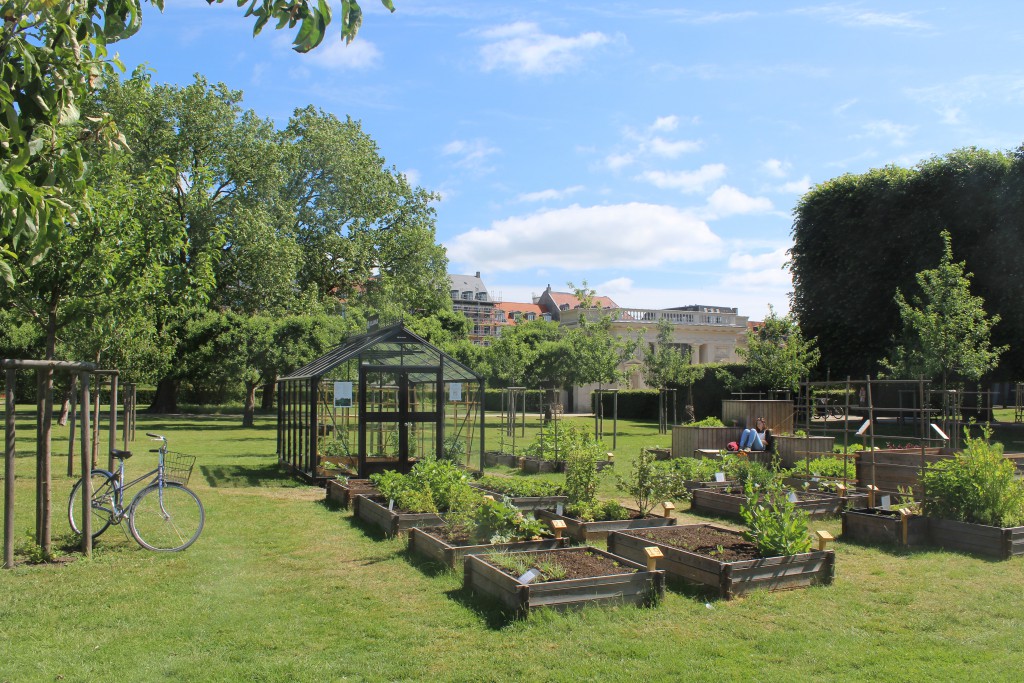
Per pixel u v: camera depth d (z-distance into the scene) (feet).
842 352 108.99
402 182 162.81
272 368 108.88
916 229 98.78
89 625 20.20
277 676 17.02
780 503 27.94
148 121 114.83
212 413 152.15
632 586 22.08
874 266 102.58
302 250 136.77
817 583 24.97
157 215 46.06
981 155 95.14
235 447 77.41
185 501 31.14
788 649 18.99
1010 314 93.30
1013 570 27.30
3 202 13.44
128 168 98.63
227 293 129.29
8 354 127.65
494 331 403.95
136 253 43.06
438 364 54.60
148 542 29.76
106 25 15.20
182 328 113.60
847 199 107.24
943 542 31.30
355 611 21.67
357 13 12.11
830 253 109.60
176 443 81.41
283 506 40.45
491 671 17.39
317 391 50.39
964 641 19.75
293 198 144.15
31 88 14.20
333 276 151.74
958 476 31.78
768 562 24.08
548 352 116.67
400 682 16.78
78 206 31.89
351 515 37.58
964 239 96.43
